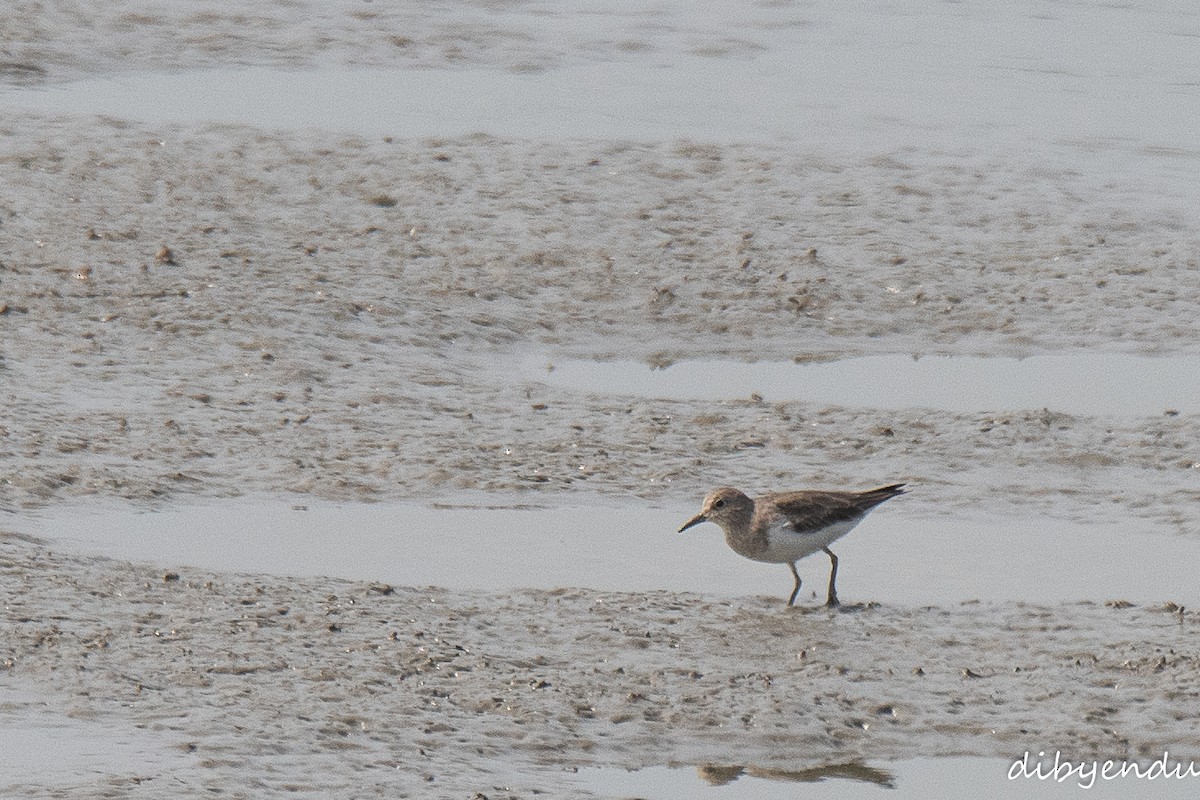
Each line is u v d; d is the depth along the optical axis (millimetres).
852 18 29641
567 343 17391
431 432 14820
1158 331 18031
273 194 20391
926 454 14883
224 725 9672
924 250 19781
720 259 19266
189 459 13984
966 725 10188
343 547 12508
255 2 28281
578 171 21625
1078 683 10719
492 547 12664
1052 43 28484
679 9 29594
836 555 12828
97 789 8844
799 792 9391
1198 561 12805
